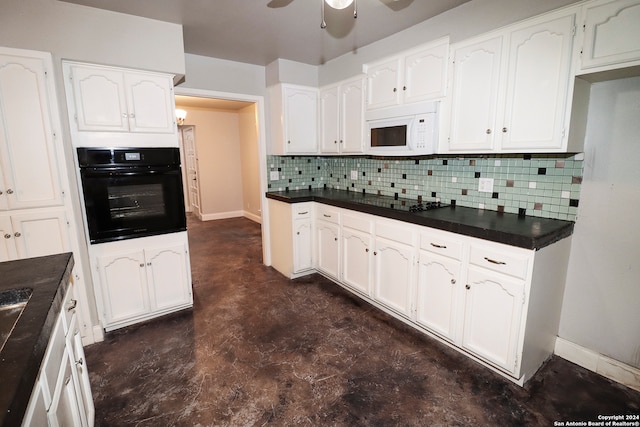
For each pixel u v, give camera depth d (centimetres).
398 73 252
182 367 198
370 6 216
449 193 259
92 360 206
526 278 162
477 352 191
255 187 627
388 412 162
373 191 336
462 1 211
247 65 341
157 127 244
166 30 236
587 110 178
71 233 213
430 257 211
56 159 204
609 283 182
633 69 147
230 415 161
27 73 190
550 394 173
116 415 161
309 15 229
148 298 253
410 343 221
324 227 319
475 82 202
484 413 161
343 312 265
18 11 187
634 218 170
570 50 160
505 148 191
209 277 346
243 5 212
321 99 348
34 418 77
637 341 176
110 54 217
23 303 112
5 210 193
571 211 191
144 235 245
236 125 666
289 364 200
